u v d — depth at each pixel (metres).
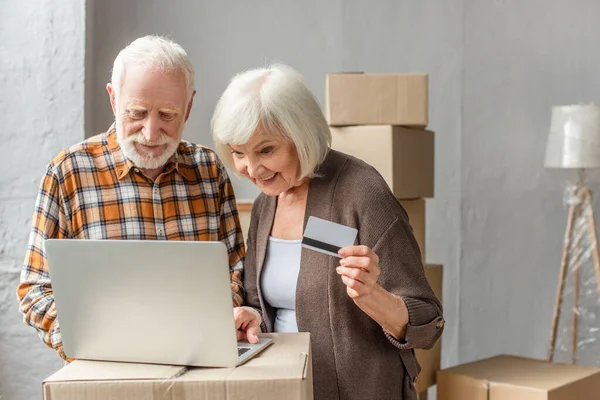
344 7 3.49
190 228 1.88
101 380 1.18
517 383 2.54
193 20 3.40
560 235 3.46
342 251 1.44
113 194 1.80
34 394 2.81
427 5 3.52
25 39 2.79
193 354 1.26
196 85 3.42
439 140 3.56
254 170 1.62
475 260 3.56
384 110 2.67
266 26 3.46
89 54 2.92
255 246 1.85
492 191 3.54
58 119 2.80
